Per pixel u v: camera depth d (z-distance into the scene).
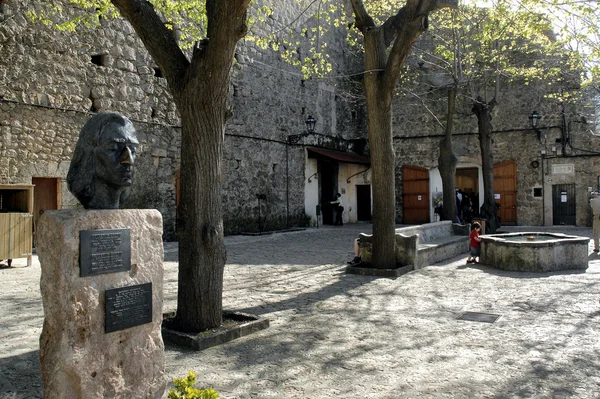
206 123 4.86
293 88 18.70
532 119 17.89
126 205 12.53
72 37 11.40
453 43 14.03
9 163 10.24
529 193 18.88
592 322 5.24
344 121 22.22
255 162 16.72
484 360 4.14
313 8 19.61
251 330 4.99
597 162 17.75
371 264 8.79
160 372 3.33
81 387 2.87
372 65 8.44
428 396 3.44
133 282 3.18
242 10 4.58
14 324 5.28
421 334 4.91
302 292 6.98
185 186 4.89
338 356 4.28
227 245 12.95
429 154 20.45
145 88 13.05
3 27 10.14
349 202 21.78
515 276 8.12
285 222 18.08
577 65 15.65
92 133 3.20
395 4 14.38
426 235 11.19
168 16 10.19
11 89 10.29
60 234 2.83
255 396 3.45
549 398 3.38
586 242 8.79
